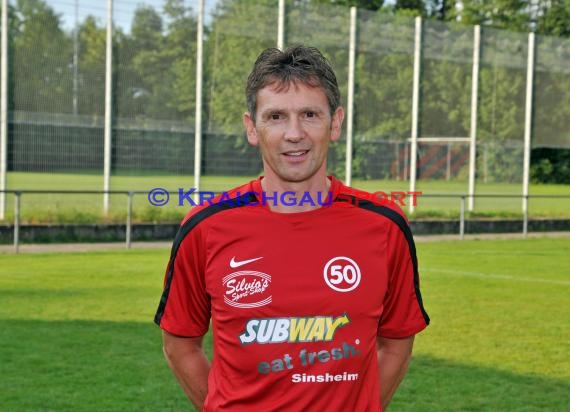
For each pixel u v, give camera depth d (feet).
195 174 64.75
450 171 75.92
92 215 60.54
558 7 187.52
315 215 9.34
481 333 30.58
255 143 9.80
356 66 71.00
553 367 25.61
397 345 10.36
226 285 9.21
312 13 68.59
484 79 76.84
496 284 43.34
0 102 58.08
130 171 62.59
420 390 22.77
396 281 9.90
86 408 20.72
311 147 9.21
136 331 29.60
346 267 9.20
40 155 59.62
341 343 9.08
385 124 72.38
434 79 74.54
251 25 66.33
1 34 57.98
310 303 9.06
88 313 32.78
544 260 55.06
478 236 72.49
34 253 52.01
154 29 62.95
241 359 9.11
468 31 75.66
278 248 9.20
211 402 9.47
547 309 35.94
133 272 44.21
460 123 75.92
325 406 9.07
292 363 9.00
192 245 9.59
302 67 9.17
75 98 60.59
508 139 78.13
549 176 163.63
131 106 62.49
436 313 34.55
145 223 61.87
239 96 66.03
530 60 78.23
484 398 22.08
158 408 20.84
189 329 10.11
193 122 64.64
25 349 26.63
